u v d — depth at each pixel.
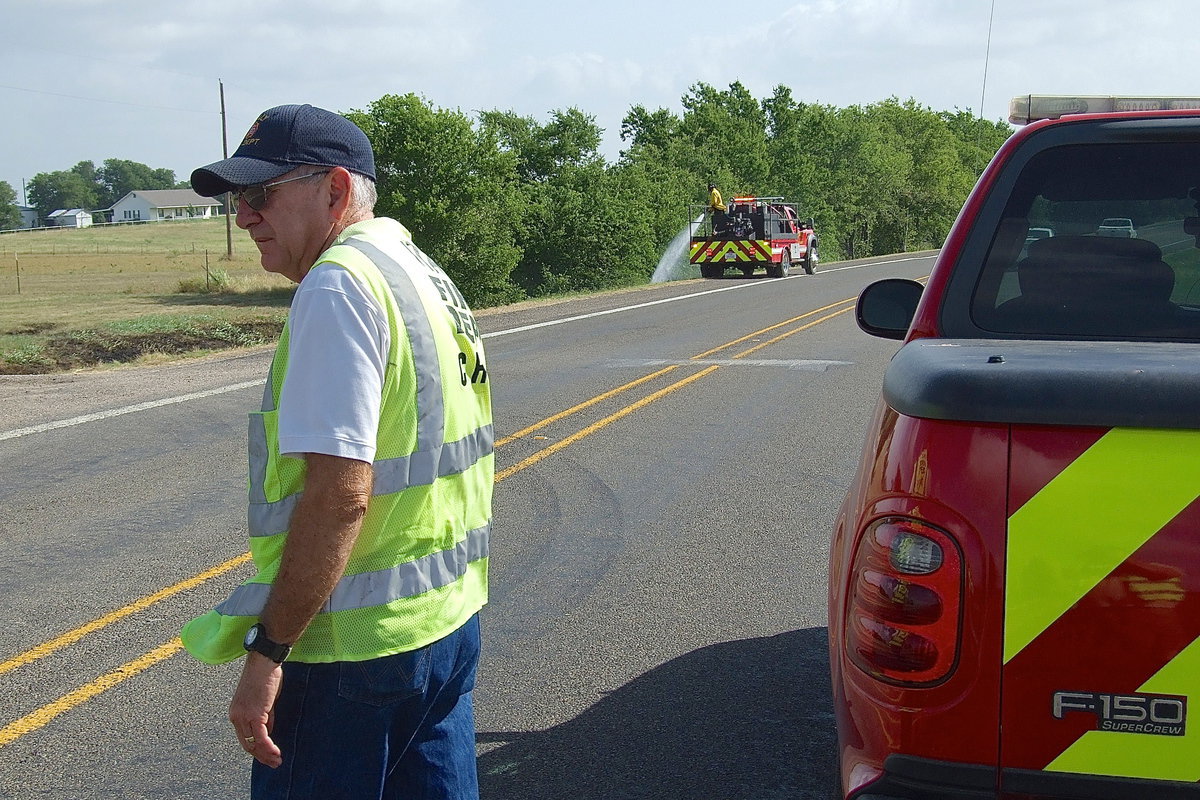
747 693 4.55
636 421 10.52
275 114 2.51
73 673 4.81
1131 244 2.89
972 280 2.93
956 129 93.44
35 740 4.19
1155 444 2.00
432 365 2.42
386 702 2.41
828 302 25.11
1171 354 2.28
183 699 4.55
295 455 2.24
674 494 7.83
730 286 31.95
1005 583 2.05
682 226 43.94
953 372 2.12
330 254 2.36
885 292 3.63
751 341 17.20
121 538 6.89
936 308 2.94
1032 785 2.07
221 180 2.41
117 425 10.70
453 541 2.53
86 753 4.09
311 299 2.29
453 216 26.75
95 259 65.62
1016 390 2.05
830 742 4.12
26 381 13.66
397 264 2.44
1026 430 2.05
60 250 81.06
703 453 9.12
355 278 2.31
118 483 8.36
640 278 39.03
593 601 5.68
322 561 2.22
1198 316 2.83
